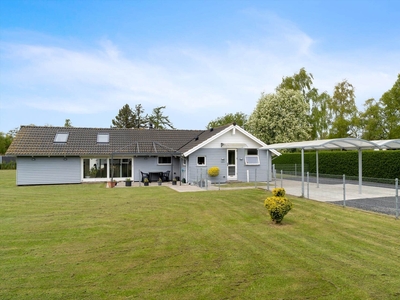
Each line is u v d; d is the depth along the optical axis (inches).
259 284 207.8
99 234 337.4
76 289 201.5
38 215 437.7
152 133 1101.1
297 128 1482.5
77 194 658.2
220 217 422.3
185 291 197.9
